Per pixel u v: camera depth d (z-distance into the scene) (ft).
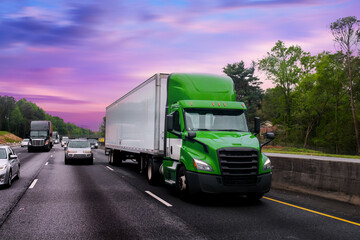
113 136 73.15
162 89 40.29
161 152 39.70
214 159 28.02
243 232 20.11
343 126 187.32
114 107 73.77
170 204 28.81
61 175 51.39
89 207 27.30
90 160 74.84
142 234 19.61
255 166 28.40
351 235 19.65
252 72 239.71
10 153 40.98
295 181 37.52
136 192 35.45
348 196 30.45
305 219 23.63
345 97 185.26
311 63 201.67
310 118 201.87
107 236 19.20
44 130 139.74
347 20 157.99
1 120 609.83
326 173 33.45
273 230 20.62
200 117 32.42
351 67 168.86
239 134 30.86
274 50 205.77
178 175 32.07
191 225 21.72
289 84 207.82
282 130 214.90
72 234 19.56
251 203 29.73
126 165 75.36
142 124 46.96
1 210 25.94
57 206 27.61
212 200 30.96
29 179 45.73
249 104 228.22
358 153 170.30
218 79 35.88
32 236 19.13
